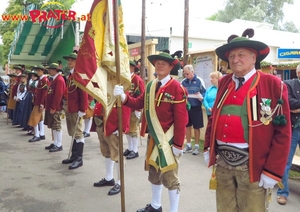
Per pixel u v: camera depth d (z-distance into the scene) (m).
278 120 2.36
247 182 2.48
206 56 7.84
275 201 4.27
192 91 6.50
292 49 11.33
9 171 5.55
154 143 3.53
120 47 3.70
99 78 3.53
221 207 2.70
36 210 4.00
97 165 5.91
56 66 6.75
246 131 2.44
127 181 5.02
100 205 4.15
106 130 4.36
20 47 17.77
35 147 7.43
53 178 5.20
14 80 11.42
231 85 2.59
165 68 3.48
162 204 4.15
